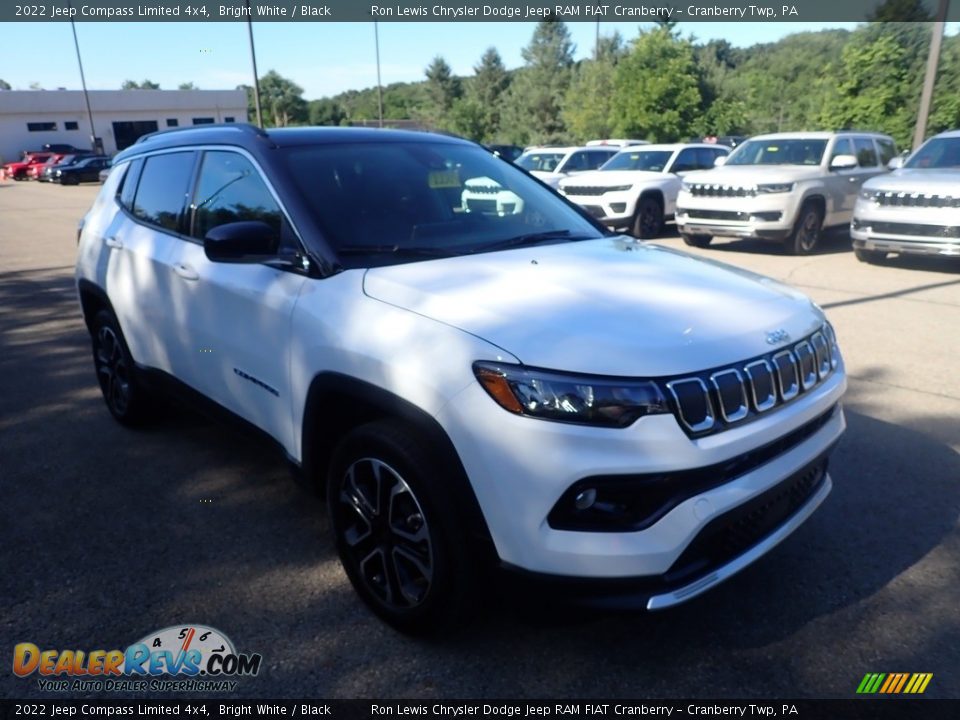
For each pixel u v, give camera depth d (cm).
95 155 3853
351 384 255
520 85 5981
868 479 378
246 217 323
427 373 231
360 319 258
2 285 951
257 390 314
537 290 259
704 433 220
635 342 224
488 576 231
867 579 296
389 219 312
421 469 236
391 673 250
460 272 277
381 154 350
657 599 217
